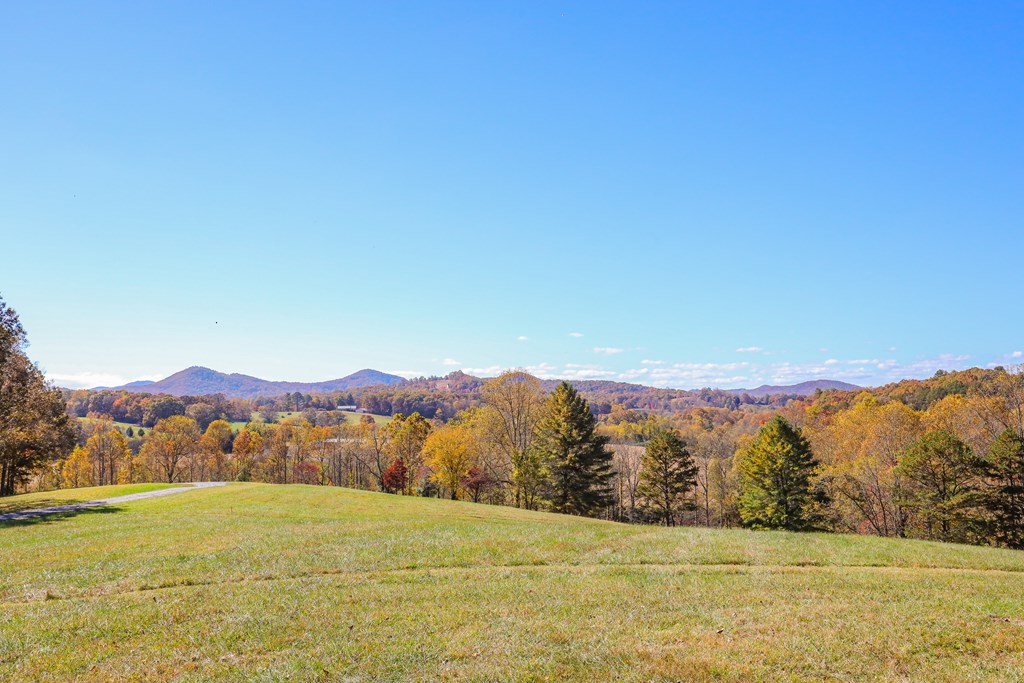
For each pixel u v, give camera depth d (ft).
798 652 30.86
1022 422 149.07
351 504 108.37
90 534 69.62
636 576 47.98
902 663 29.63
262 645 32.09
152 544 61.36
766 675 28.22
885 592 43.16
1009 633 33.47
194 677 28.14
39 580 46.78
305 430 344.90
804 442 165.37
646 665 29.14
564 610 38.27
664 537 65.82
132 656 30.63
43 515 92.58
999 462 131.75
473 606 39.14
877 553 58.95
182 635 33.65
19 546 61.87
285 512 93.71
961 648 31.50
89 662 29.86
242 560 53.36
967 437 161.99
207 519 82.84
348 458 291.99
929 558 57.41
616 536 66.13
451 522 80.79
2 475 176.04
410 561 53.31
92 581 46.39
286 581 46.44
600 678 27.76
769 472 165.37
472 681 27.48
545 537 64.75
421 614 37.32
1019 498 130.52
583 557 55.57
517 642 32.24
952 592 43.19
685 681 27.61
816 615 37.17
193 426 343.05
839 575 49.03
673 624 35.58
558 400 170.19
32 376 134.41
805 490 160.04
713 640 32.60
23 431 138.72
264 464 311.27
